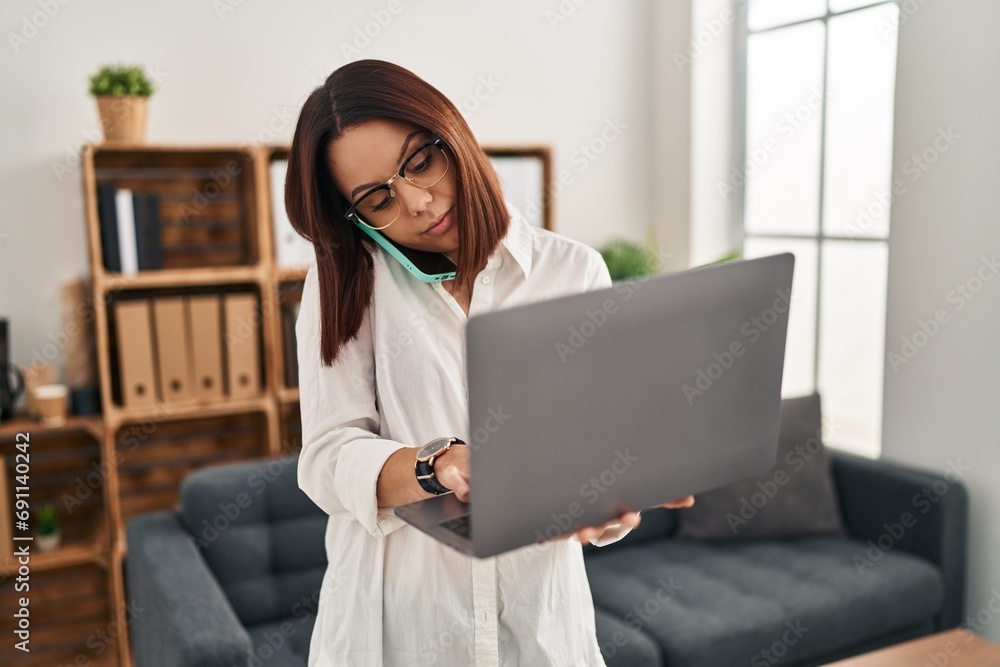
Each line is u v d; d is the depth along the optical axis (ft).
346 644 3.88
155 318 9.41
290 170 3.82
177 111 9.92
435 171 3.68
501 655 3.95
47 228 9.52
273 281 9.80
